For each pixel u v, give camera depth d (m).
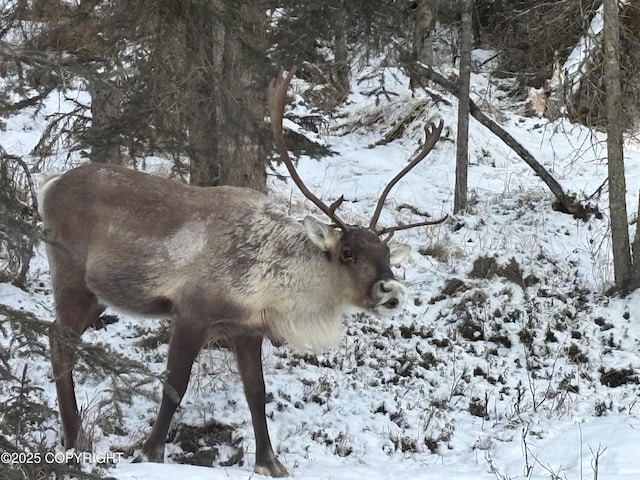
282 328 5.86
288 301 5.77
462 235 10.15
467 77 10.78
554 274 9.23
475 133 14.23
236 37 7.82
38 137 12.24
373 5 7.82
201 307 5.71
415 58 9.77
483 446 6.36
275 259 5.71
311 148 9.23
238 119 7.73
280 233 5.78
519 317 8.30
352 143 15.00
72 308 6.10
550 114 15.49
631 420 6.52
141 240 5.82
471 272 8.99
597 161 13.64
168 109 7.66
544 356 7.88
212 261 5.73
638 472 5.53
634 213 10.93
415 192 12.20
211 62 7.87
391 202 11.57
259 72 7.84
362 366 7.59
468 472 5.83
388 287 5.50
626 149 13.95
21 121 12.85
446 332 8.18
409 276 9.15
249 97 8.07
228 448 6.15
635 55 11.60
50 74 5.17
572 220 10.75
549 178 10.91
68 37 8.07
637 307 8.41
